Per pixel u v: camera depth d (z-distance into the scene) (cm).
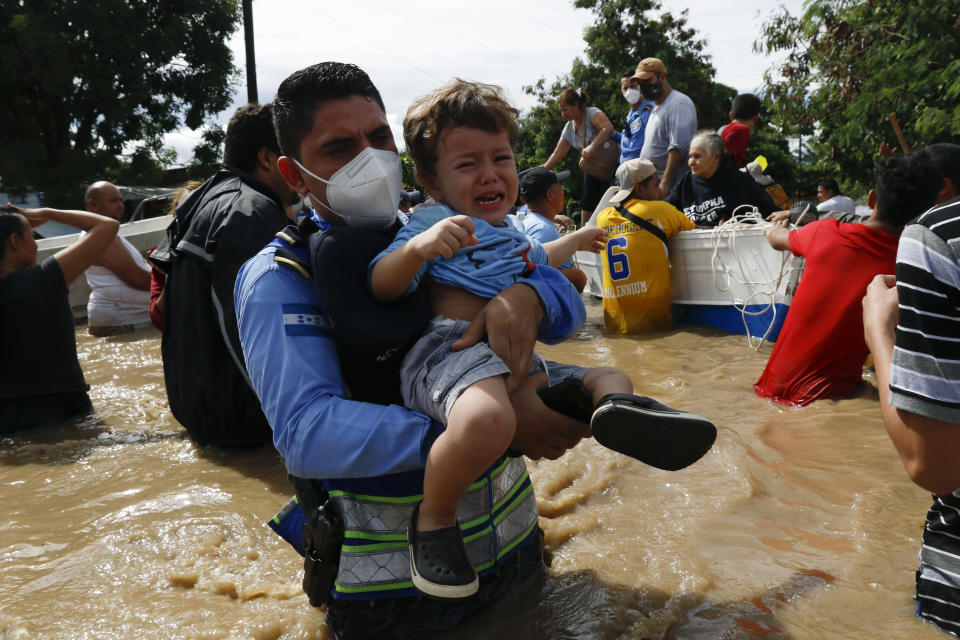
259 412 399
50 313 468
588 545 274
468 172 216
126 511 327
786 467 337
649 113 807
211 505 331
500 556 229
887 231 420
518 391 212
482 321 204
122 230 900
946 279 175
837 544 268
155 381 571
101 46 2847
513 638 216
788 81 1633
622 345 623
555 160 975
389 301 201
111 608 248
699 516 293
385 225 215
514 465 239
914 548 261
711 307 655
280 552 287
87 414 487
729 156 685
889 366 203
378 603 212
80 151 2962
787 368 436
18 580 270
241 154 407
